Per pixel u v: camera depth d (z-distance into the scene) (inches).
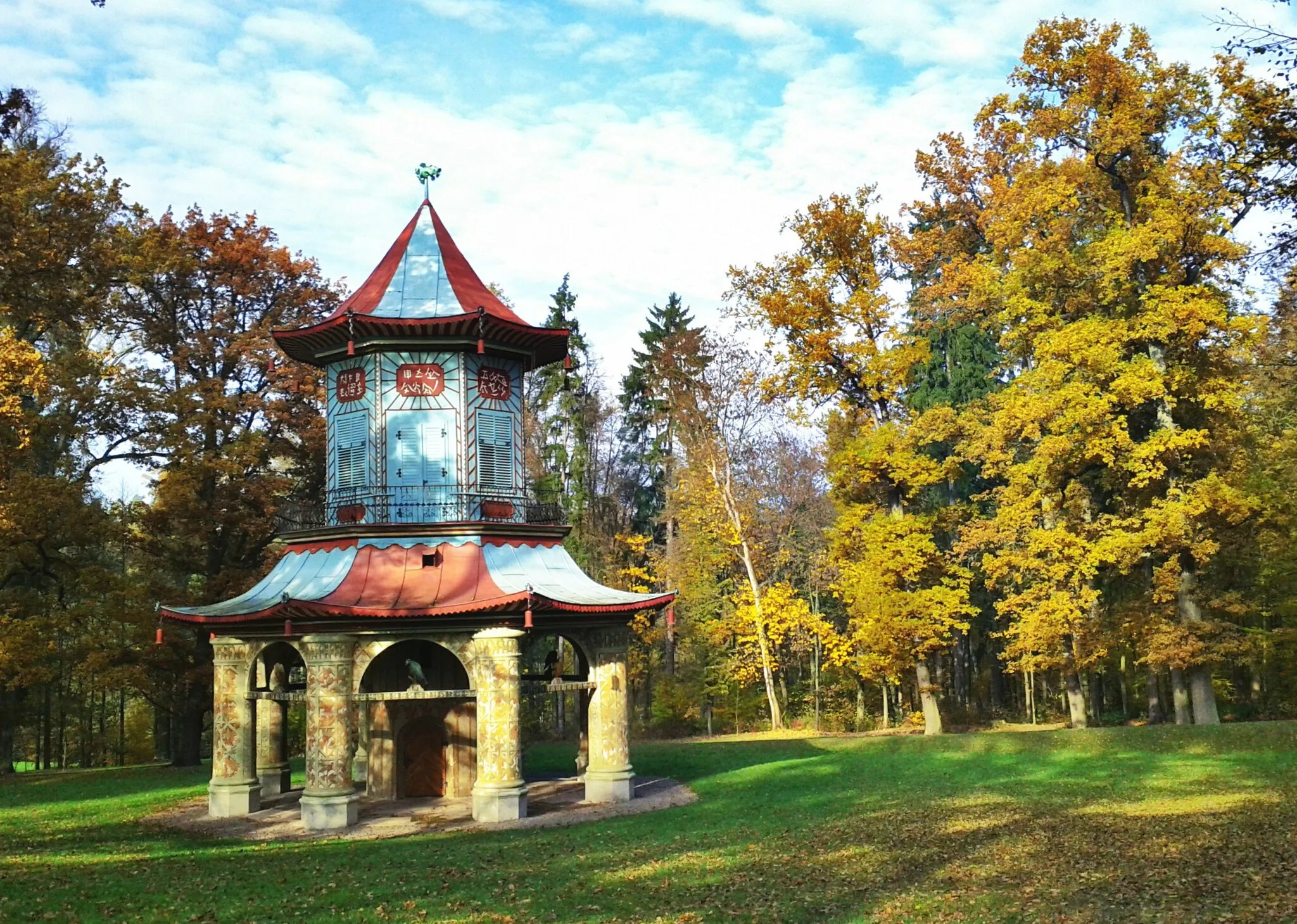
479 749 1010.1
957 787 1090.1
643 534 2731.3
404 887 665.6
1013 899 593.9
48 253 1400.1
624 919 576.7
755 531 2166.6
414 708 1157.1
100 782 1392.7
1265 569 1686.8
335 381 1197.1
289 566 1145.4
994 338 2241.6
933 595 1664.6
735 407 2162.9
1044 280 1583.4
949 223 2199.8
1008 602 1658.5
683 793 1143.6
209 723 2461.9
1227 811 860.0
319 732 989.2
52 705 2234.3
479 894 642.2
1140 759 1224.2
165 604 1566.2
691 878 682.2
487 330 1147.3
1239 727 1331.2
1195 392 1486.2
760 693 2311.8
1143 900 575.5
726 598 2174.0
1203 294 1429.6
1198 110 1513.3
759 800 1063.0
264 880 692.1
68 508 1491.1
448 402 1153.4
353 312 1112.8
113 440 1659.7
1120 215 1565.0
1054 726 2012.8
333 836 933.2
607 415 2389.3
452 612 994.7
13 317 1519.4
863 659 1742.1
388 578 1056.2
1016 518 1592.0
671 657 2347.4
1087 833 792.9
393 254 1237.7
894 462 1678.2
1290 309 1336.1
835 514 2330.2
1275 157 821.2
